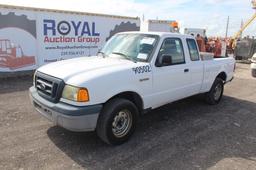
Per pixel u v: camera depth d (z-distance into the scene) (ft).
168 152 14.10
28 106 21.03
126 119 14.79
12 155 13.10
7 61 33.96
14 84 29.60
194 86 20.22
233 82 36.47
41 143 14.51
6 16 33.04
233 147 15.10
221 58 24.31
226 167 12.87
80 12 40.60
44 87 14.24
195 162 13.19
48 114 13.74
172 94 18.02
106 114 13.62
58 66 15.07
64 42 39.47
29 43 35.78
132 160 13.12
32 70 36.63
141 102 15.81
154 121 18.81
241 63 65.46
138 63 15.65
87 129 13.09
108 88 13.53
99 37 43.91
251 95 28.58
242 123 19.24
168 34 17.58
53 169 12.05
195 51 20.10
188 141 15.60
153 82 16.14
